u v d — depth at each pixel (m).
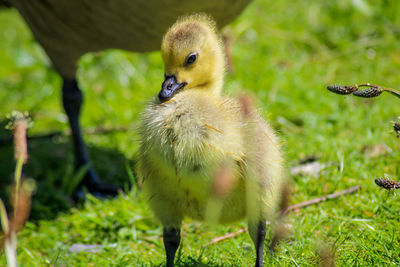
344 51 15.27
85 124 14.25
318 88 13.45
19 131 6.25
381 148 10.35
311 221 8.60
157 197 7.53
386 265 7.17
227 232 9.01
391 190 7.42
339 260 7.45
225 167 6.94
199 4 9.37
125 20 9.70
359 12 16.84
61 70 11.30
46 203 11.12
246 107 7.34
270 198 7.42
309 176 10.10
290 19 17.33
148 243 9.16
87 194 10.77
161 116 7.23
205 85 8.39
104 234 9.55
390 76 13.62
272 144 7.61
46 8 9.89
